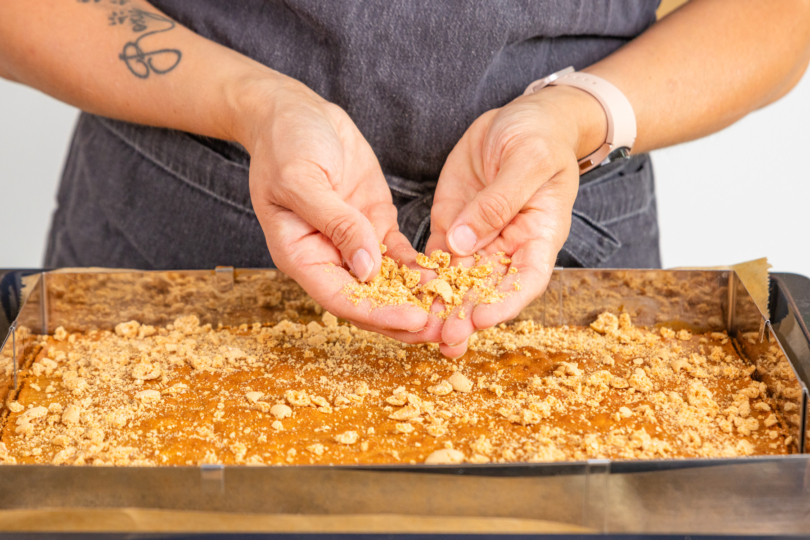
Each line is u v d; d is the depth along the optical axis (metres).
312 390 0.75
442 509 0.63
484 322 0.71
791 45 0.87
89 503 0.63
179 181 0.90
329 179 0.75
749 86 0.86
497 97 0.86
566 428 0.71
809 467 0.63
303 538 0.64
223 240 0.90
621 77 0.83
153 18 0.85
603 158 0.83
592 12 0.85
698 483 0.64
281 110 0.76
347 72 0.83
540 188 0.76
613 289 0.81
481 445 0.69
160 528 0.64
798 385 0.69
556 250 0.76
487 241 0.76
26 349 0.78
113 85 0.83
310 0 0.81
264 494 0.63
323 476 0.63
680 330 0.81
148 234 0.92
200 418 0.72
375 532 0.64
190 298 0.82
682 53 0.85
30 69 0.84
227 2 0.85
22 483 0.63
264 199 0.76
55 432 0.71
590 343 0.80
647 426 0.71
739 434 0.71
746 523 0.64
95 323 0.82
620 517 0.64
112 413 0.72
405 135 0.85
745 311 0.78
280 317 0.82
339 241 0.73
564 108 0.79
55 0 0.83
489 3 0.81
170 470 0.63
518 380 0.76
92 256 0.96
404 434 0.71
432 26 0.82
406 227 0.88
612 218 0.92
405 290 0.75
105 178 0.93
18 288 0.80
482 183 0.81
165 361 0.78
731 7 0.87
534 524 0.64
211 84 0.81
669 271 0.80
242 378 0.76
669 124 0.85
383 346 0.79
